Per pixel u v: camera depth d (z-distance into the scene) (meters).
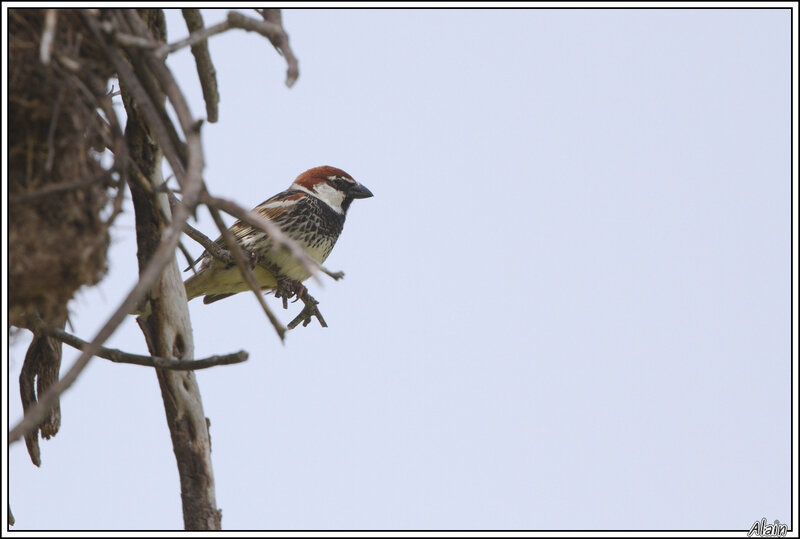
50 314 8.17
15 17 7.78
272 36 8.20
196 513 10.54
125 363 9.59
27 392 10.73
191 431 10.63
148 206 10.40
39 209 7.75
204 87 9.85
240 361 9.20
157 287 10.51
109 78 8.52
